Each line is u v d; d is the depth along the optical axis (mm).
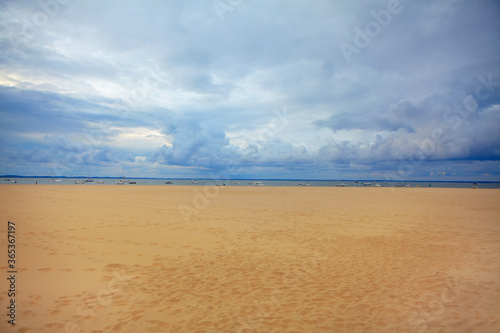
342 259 7051
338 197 25891
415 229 10742
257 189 41844
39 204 16500
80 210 14492
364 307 4457
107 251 7391
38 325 3775
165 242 8516
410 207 17641
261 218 13188
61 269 5910
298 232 10148
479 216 13883
